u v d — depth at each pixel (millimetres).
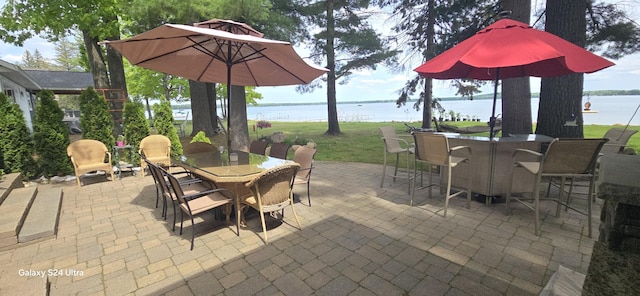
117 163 5703
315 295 2037
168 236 3004
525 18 5762
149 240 2914
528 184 3666
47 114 5324
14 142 5000
